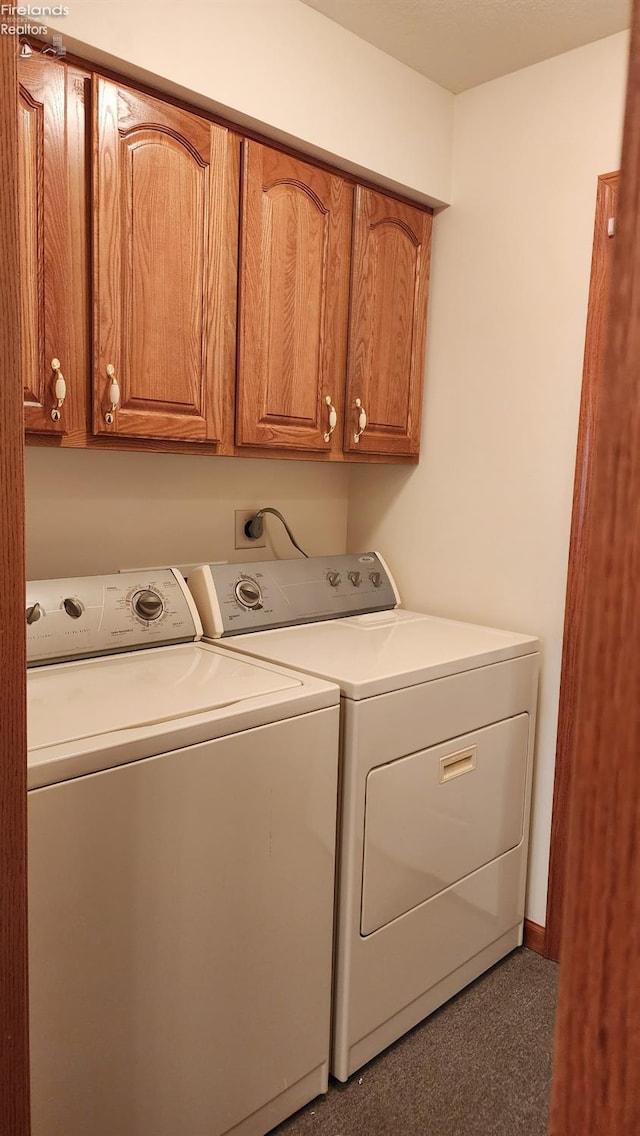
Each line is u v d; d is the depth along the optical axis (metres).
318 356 1.99
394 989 1.69
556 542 2.04
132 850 1.19
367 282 2.07
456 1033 1.79
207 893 1.30
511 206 2.08
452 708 1.76
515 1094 1.62
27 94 1.36
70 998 1.13
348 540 2.62
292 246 1.87
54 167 1.41
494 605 2.20
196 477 2.12
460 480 2.27
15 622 0.74
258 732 1.36
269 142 1.80
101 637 1.66
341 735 1.54
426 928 1.76
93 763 1.13
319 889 1.51
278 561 2.10
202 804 1.28
